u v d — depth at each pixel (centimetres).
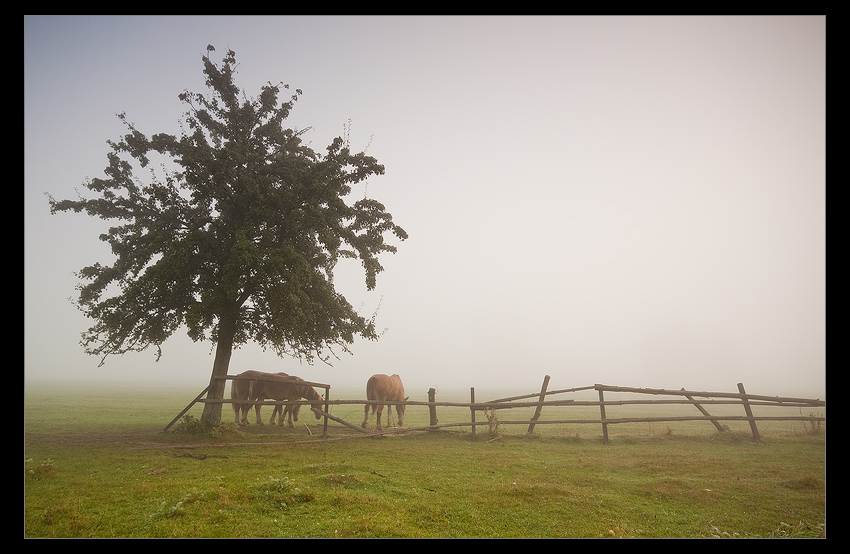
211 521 672
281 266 1508
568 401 1648
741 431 1736
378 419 1797
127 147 1720
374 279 1838
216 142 1867
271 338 1711
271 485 820
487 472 1069
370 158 1728
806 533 683
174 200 1700
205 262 1628
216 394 1619
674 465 1172
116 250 1703
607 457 1289
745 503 841
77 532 621
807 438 1666
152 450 1231
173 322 1680
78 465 1032
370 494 835
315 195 1622
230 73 1850
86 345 1591
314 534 633
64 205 1631
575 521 727
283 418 1995
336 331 1770
